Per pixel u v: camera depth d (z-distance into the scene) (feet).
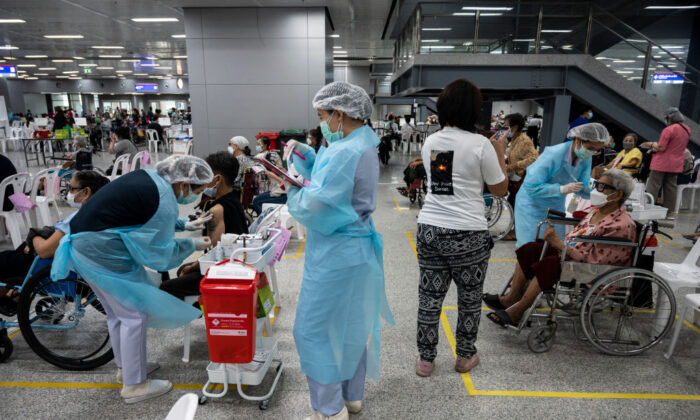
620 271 8.55
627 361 9.02
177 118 75.31
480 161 7.16
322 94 6.17
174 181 7.40
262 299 8.15
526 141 17.10
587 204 13.52
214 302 6.51
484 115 42.37
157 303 7.34
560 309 9.46
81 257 6.84
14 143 52.26
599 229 8.83
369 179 6.18
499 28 26.32
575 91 26.58
